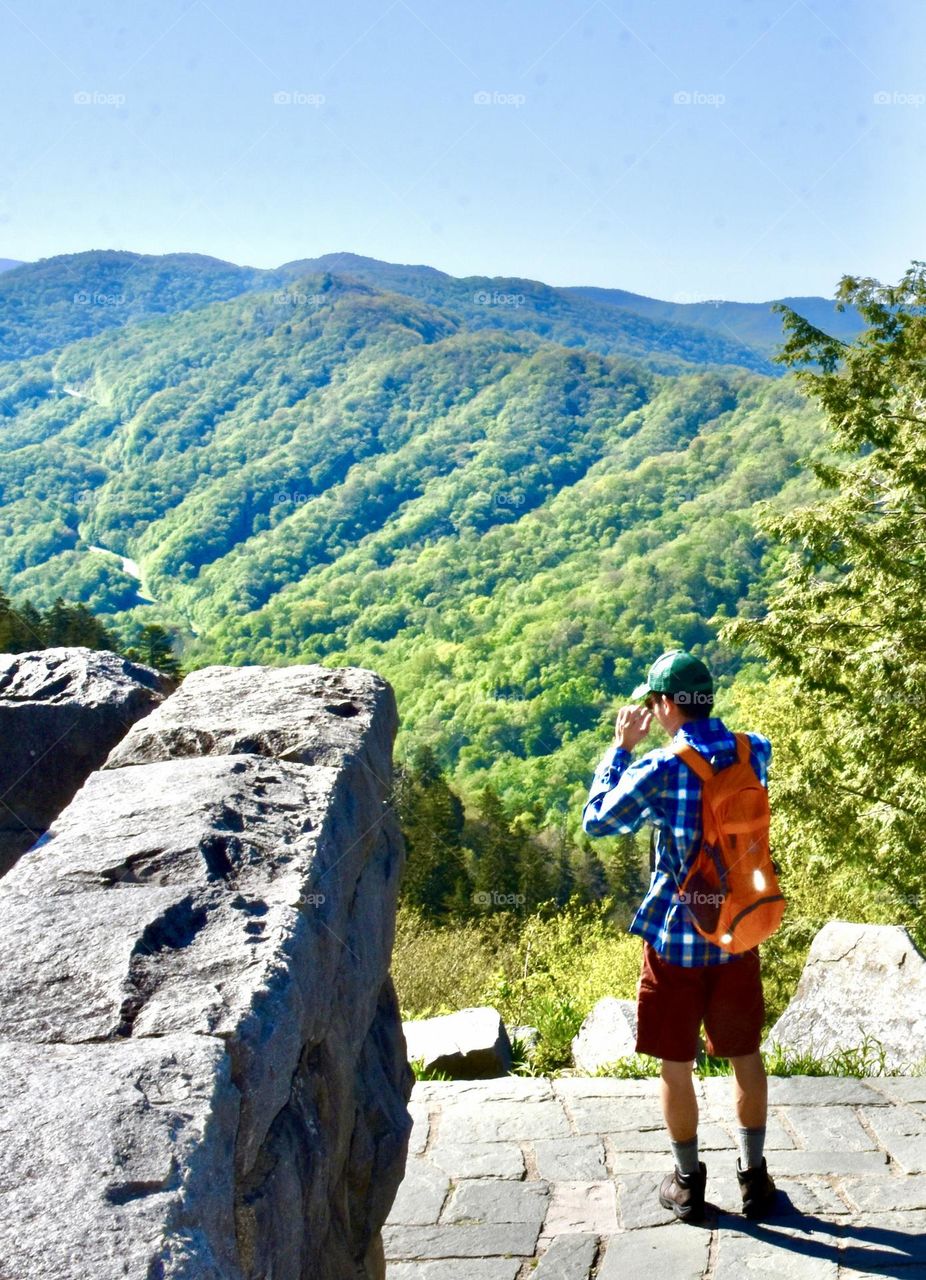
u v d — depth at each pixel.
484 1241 3.40
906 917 16.91
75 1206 1.10
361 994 2.32
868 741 15.10
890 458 15.11
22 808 3.91
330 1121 1.99
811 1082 4.36
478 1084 4.56
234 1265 1.24
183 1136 1.24
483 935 14.36
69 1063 1.36
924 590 14.95
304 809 2.32
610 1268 3.20
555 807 120.31
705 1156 3.84
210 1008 1.52
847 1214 3.38
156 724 2.88
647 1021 3.30
